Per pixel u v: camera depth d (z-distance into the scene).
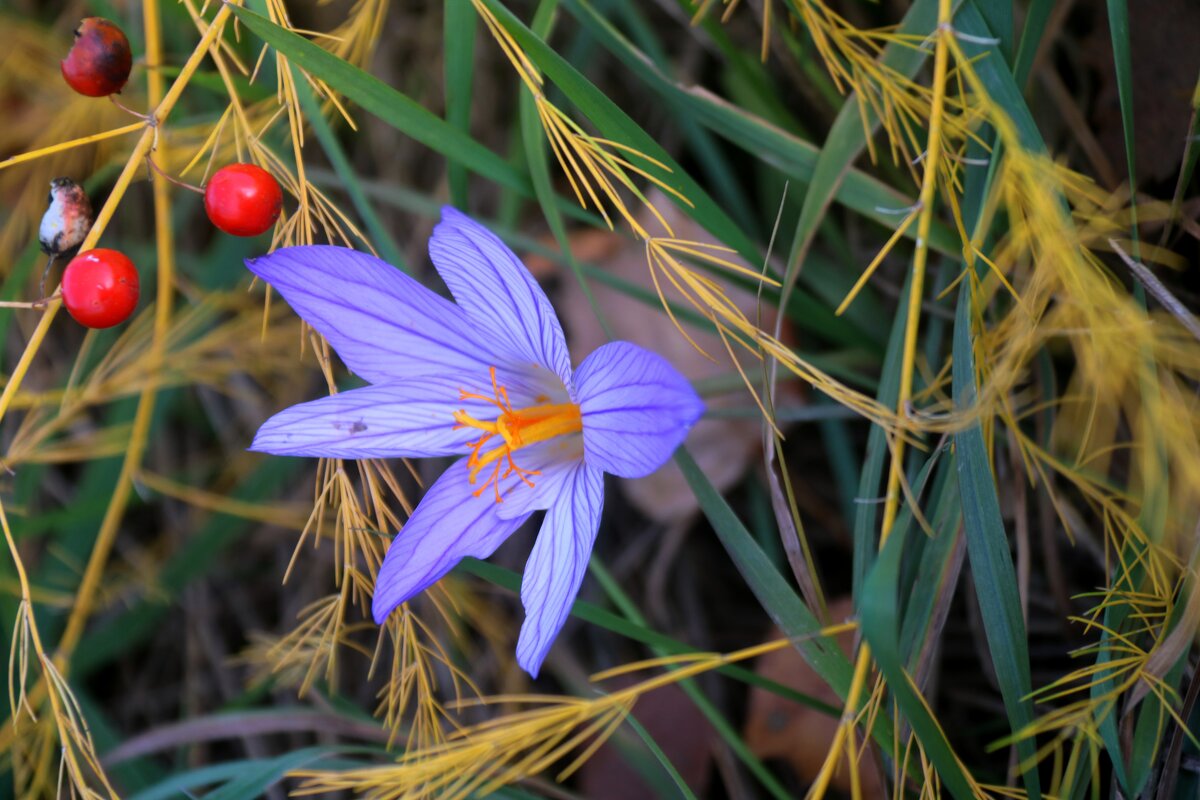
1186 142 0.28
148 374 0.30
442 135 0.27
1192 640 0.25
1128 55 0.26
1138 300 0.26
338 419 0.25
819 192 0.27
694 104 0.28
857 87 0.27
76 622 0.30
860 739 0.29
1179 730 0.25
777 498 0.26
